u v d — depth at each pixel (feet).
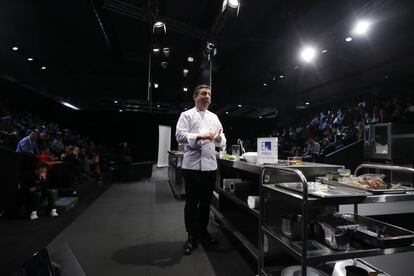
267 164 6.40
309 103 42.14
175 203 14.33
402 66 25.72
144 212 12.40
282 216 5.45
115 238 8.87
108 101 47.67
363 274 4.58
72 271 4.51
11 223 10.65
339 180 5.34
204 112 8.19
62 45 25.62
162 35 17.69
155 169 34.53
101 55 29.86
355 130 22.85
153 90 41.06
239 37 23.91
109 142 41.98
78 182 17.07
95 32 23.13
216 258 7.25
